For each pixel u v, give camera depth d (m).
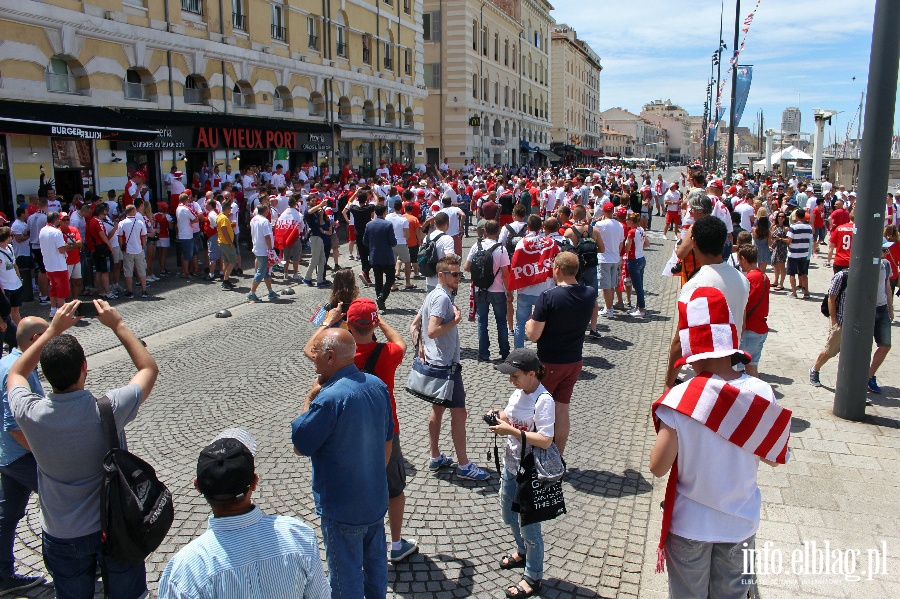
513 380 4.32
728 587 3.16
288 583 2.60
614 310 12.58
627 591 4.44
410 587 4.50
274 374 8.91
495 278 9.13
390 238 12.29
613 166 75.00
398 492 4.64
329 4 28.91
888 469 6.01
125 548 3.31
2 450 4.34
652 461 3.11
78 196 14.39
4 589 4.51
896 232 11.09
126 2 18.36
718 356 3.05
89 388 8.34
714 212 12.06
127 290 13.85
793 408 7.48
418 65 38.66
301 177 23.69
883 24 6.48
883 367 8.92
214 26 22.05
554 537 5.10
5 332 7.62
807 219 13.34
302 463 6.29
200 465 2.63
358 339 4.50
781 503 5.45
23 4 15.11
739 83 21.58
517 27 58.09
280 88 26.22
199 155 22.56
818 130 36.97
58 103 16.48
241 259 17.73
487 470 6.23
